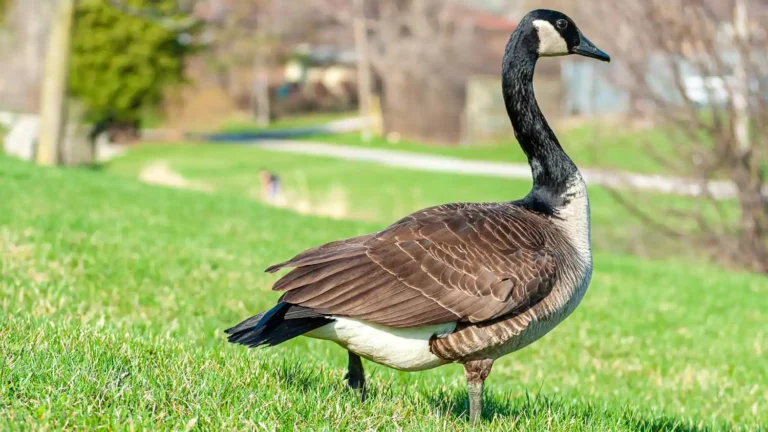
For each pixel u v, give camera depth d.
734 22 19.27
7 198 14.33
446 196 38.78
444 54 60.78
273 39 66.56
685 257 22.84
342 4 67.12
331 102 83.88
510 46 6.62
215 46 60.97
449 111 61.41
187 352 6.40
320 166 49.81
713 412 8.67
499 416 6.29
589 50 6.66
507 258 5.52
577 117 49.50
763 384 9.84
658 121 20.78
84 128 49.38
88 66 47.09
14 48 46.91
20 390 4.95
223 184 40.16
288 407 5.36
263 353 7.58
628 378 9.80
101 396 5.02
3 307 8.02
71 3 27.91
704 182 20.59
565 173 6.32
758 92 19.36
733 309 13.48
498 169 49.31
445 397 6.83
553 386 9.18
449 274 5.38
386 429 5.31
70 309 8.42
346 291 5.22
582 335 11.12
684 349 11.03
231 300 10.09
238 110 78.31
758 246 20.58
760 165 20.28
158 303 9.30
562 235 6.10
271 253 13.19
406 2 63.59
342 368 7.59
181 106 64.25
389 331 5.36
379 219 30.64
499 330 5.50
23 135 33.34
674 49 19.50
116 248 11.41
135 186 19.59
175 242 12.66
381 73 65.56
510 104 6.54
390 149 58.62
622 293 13.83
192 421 4.72
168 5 33.78
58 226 12.25
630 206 21.94
